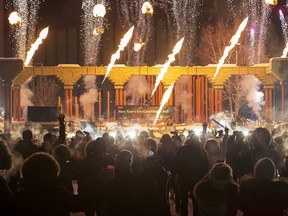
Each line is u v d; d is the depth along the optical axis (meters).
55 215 5.82
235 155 12.88
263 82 35.59
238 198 6.92
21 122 32.78
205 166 11.34
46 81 57.34
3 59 33.41
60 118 13.79
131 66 35.25
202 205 7.32
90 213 10.34
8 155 8.00
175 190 13.59
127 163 7.87
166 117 35.19
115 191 7.79
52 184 5.93
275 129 19.42
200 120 40.97
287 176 8.76
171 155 13.48
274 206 6.73
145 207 7.82
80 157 12.28
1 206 5.89
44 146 13.20
